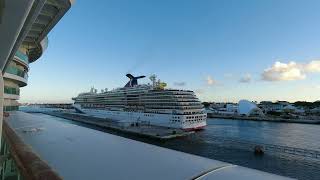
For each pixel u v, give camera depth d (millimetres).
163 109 72562
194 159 5762
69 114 133875
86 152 6535
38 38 17625
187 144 53906
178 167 5000
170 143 55531
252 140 59875
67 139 8953
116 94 94500
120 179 4277
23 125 14383
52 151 6652
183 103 68750
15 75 28906
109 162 5457
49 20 13141
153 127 72125
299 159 39000
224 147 49375
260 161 38969
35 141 8547
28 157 5527
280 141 59312
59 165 5203
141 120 78875
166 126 70562
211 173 4629
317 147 51938
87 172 4715
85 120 101625
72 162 5473
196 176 4430
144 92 80625
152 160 5625
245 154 43375
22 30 9008
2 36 7059
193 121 69312
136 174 4562
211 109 181125
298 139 62531
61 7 10695
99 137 9492
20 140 8234
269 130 81875
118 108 91812
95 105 108312
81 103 120438
